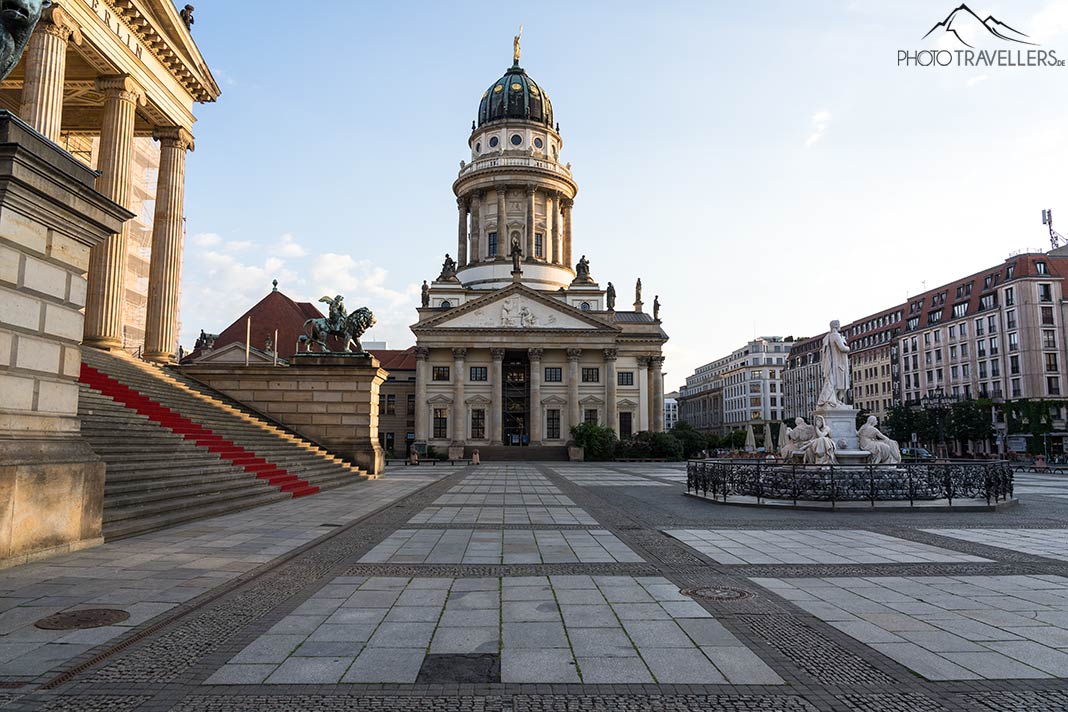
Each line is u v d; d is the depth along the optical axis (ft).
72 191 36.83
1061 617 24.59
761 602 26.76
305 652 20.54
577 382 261.03
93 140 114.93
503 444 263.49
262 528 47.01
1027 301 256.73
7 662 19.33
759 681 18.35
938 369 305.32
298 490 73.67
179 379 95.66
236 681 18.16
